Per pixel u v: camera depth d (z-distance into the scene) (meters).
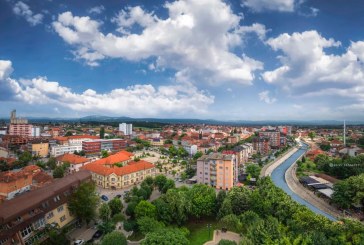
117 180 164.00
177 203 104.56
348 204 126.06
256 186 166.12
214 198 118.00
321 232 82.50
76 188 109.25
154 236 74.88
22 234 78.56
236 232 102.25
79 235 97.94
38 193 93.94
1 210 77.44
